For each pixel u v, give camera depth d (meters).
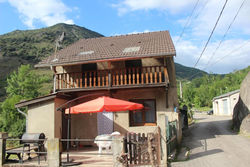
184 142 12.99
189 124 25.73
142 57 11.72
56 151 8.16
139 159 7.59
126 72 13.43
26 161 9.10
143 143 7.68
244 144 10.77
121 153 7.27
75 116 13.33
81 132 13.11
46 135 11.29
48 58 14.21
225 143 11.34
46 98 11.42
